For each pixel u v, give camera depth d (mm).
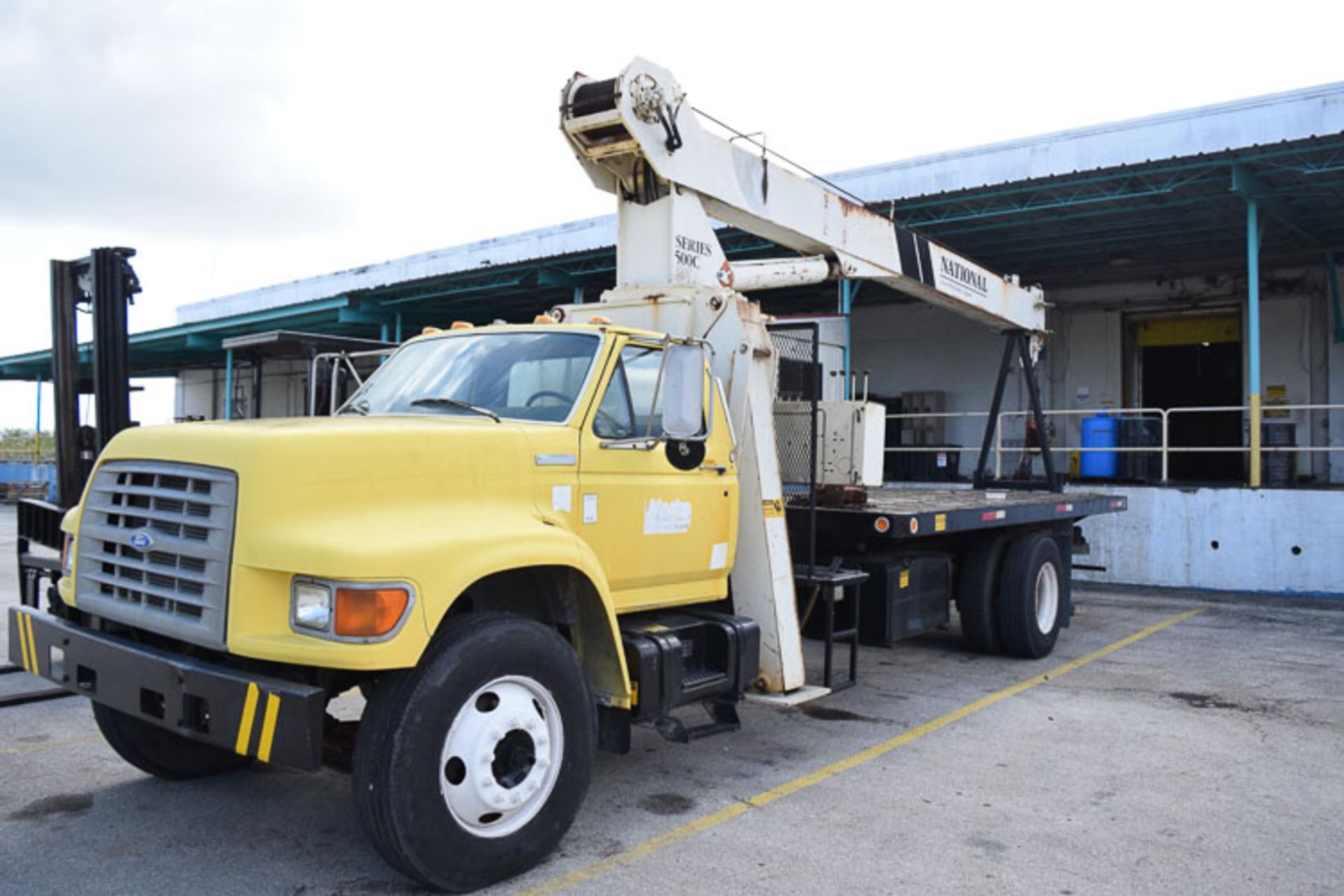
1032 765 5867
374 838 3758
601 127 6395
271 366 31359
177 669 3861
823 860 4422
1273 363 18750
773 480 6078
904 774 5676
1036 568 9039
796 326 6629
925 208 15398
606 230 19250
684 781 5516
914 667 8727
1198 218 15609
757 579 5961
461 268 21766
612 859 4398
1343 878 4305
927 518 7586
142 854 4395
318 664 3576
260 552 3729
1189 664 8883
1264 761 5977
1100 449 15711
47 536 7020
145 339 27344
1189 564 13719
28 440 42406
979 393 21516
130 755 5098
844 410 7836
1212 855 4543
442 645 3906
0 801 5051
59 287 7859
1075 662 8984
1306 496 13008
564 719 4277
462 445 4273
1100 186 14281
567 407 4879
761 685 5969
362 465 3959
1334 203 14922
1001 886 4184
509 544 4137
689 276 6715
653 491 5129
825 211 8305
